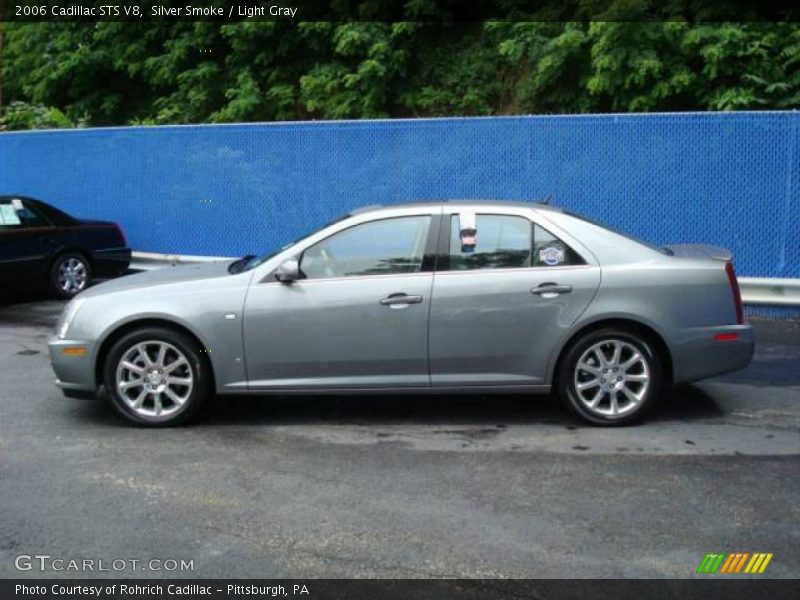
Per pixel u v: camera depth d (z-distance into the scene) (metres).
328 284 6.04
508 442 5.80
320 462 5.45
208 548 4.25
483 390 6.09
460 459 5.47
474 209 6.14
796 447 5.64
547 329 5.98
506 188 10.70
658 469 5.25
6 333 9.73
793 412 6.42
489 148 10.71
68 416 6.50
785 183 9.59
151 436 5.99
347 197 11.51
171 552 4.21
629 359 6.05
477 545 4.25
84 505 4.78
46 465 5.42
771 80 11.58
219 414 6.52
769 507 4.67
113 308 6.08
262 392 6.11
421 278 6.01
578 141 10.34
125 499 4.87
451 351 6.01
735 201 9.80
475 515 4.60
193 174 12.44
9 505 4.79
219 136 12.17
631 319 5.94
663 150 10.01
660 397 6.83
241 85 15.56
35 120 17.25
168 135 12.55
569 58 12.68
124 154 12.98
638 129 10.08
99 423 6.30
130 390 6.17
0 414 6.55
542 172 10.52
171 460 5.50
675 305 5.96
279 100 15.37
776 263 9.71
